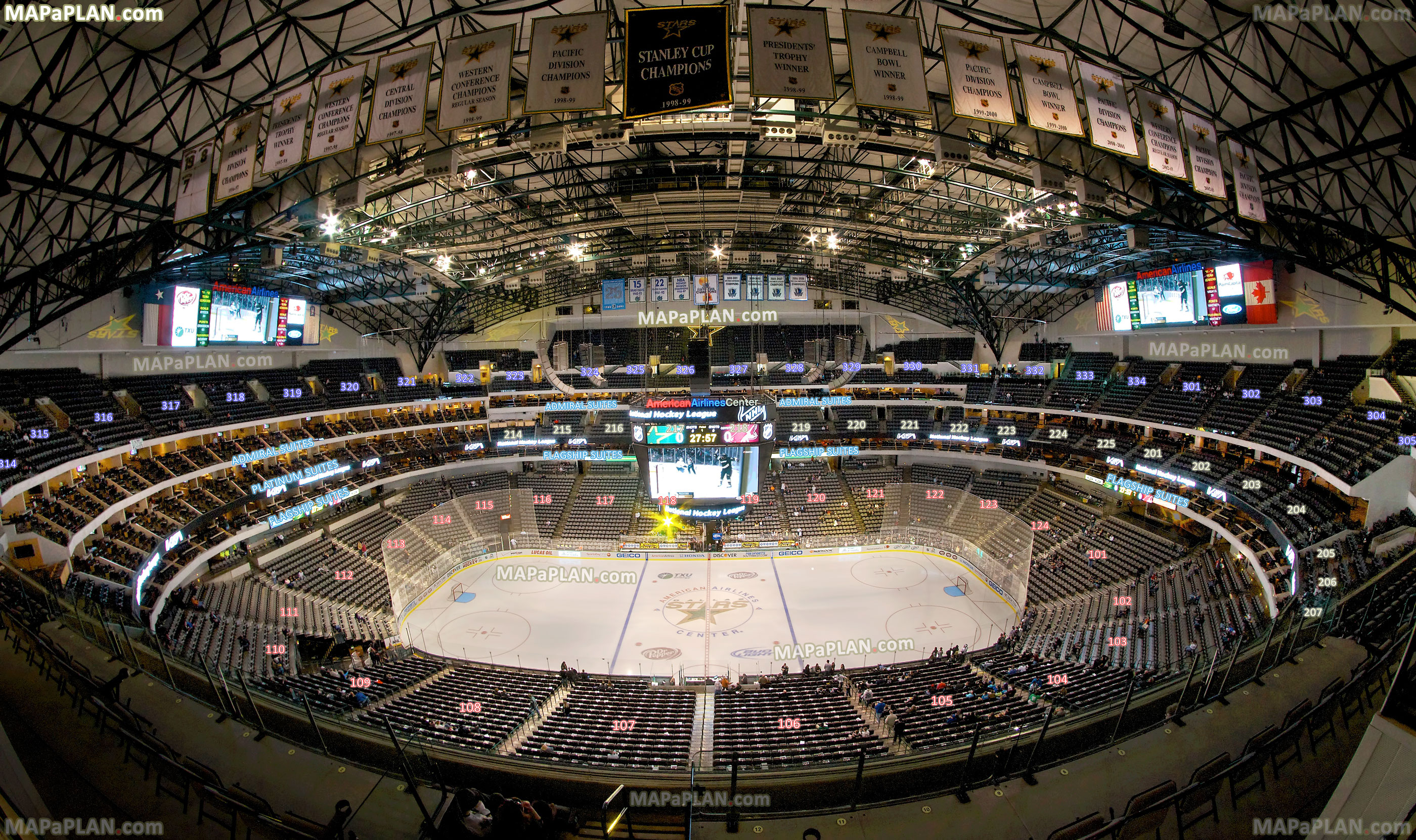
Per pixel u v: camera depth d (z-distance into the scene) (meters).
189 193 18.62
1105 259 38.22
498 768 11.41
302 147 16.72
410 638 34.53
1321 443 29.05
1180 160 17.92
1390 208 18.83
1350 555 23.00
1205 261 33.78
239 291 36.34
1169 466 37.75
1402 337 28.81
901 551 49.03
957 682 25.48
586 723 21.97
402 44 18.81
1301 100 17.25
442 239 35.03
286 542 38.56
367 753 11.40
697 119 19.45
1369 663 10.98
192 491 34.44
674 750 19.39
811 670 28.58
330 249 28.50
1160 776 10.00
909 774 11.49
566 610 38.31
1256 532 29.44
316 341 42.22
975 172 28.31
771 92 14.58
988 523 48.44
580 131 19.50
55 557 23.50
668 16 14.41
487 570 46.00
